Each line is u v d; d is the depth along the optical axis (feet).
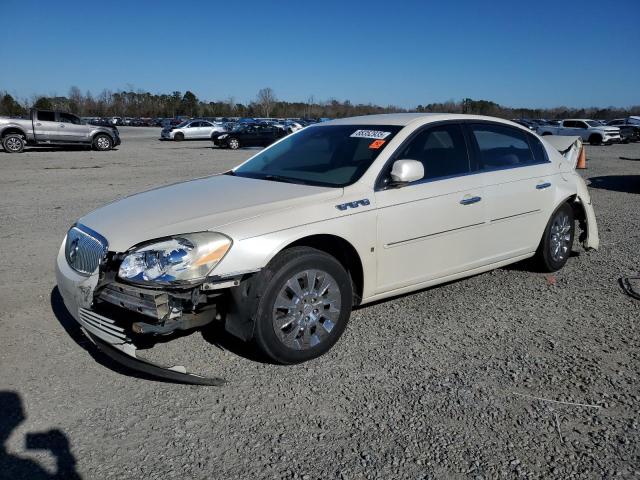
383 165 13.51
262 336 11.28
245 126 95.55
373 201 12.96
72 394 10.77
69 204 31.81
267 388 11.01
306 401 10.54
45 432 9.55
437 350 12.67
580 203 18.67
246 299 11.17
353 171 13.55
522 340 13.24
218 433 9.55
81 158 67.62
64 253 12.80
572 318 14.61
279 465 8.73
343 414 10.12
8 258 20.01
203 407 10.36
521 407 10.37
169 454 9.00
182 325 10.96
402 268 13.69
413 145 14.32
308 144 15.81
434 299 15.83
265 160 16.15
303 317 11.80
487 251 15.66
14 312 14.84
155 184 41.29
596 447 9.20
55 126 76.95
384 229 13.07
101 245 11.32
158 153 79.97
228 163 61.93
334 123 16.58
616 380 11.38
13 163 59.26
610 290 16.79
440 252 14.42
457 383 11.21
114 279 11.07
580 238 19.60
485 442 9.30
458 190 14.60
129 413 10.15
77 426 9.73
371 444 9.25
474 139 15.72
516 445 9.23
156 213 12.02
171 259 10.56
